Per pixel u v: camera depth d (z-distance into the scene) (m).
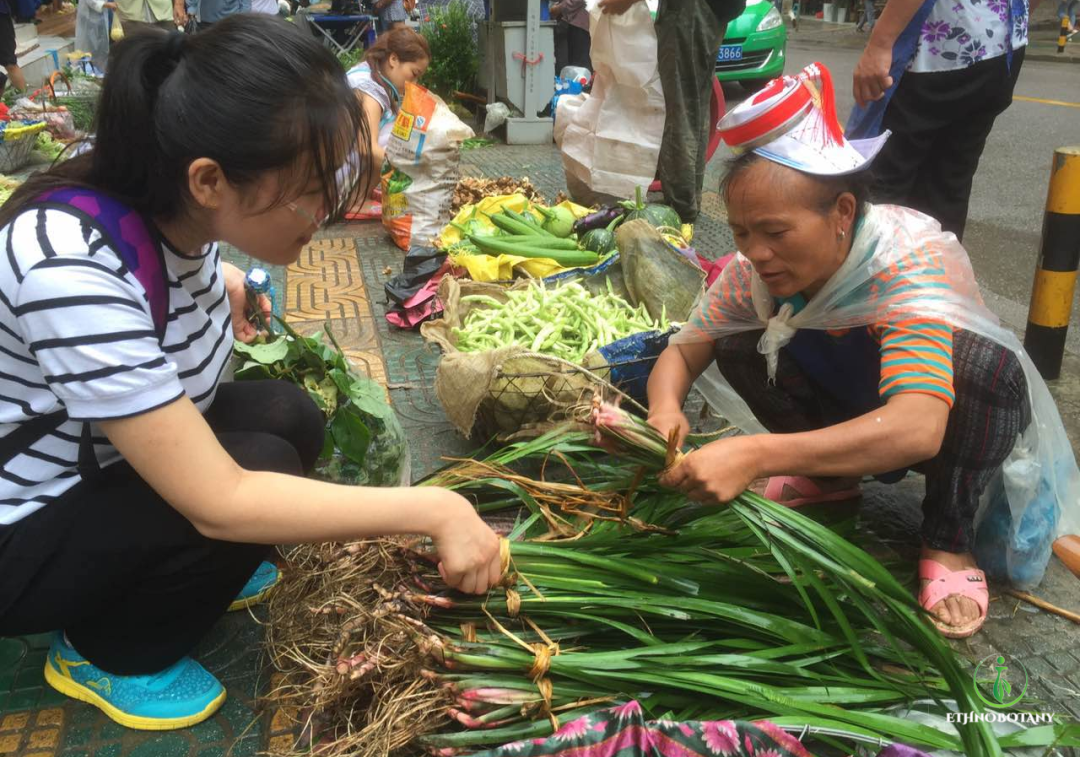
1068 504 2.16
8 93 8.16
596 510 2.04
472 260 3.75
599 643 1.79
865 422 1.77
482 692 1.58
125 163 1.36
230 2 7.72
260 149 1.27
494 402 2.62
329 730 1.72
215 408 1.93
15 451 1.55
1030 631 2.04
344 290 4.29
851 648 1.75
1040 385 2.06
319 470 2.32
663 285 3.18
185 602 1.72
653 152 4.88
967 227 5.39
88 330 1.33
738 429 2.61
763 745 1.50
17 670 1.93
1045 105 9.66
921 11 2.99
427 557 1.77
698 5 4.75
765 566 1.96
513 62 7.46
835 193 1.76
